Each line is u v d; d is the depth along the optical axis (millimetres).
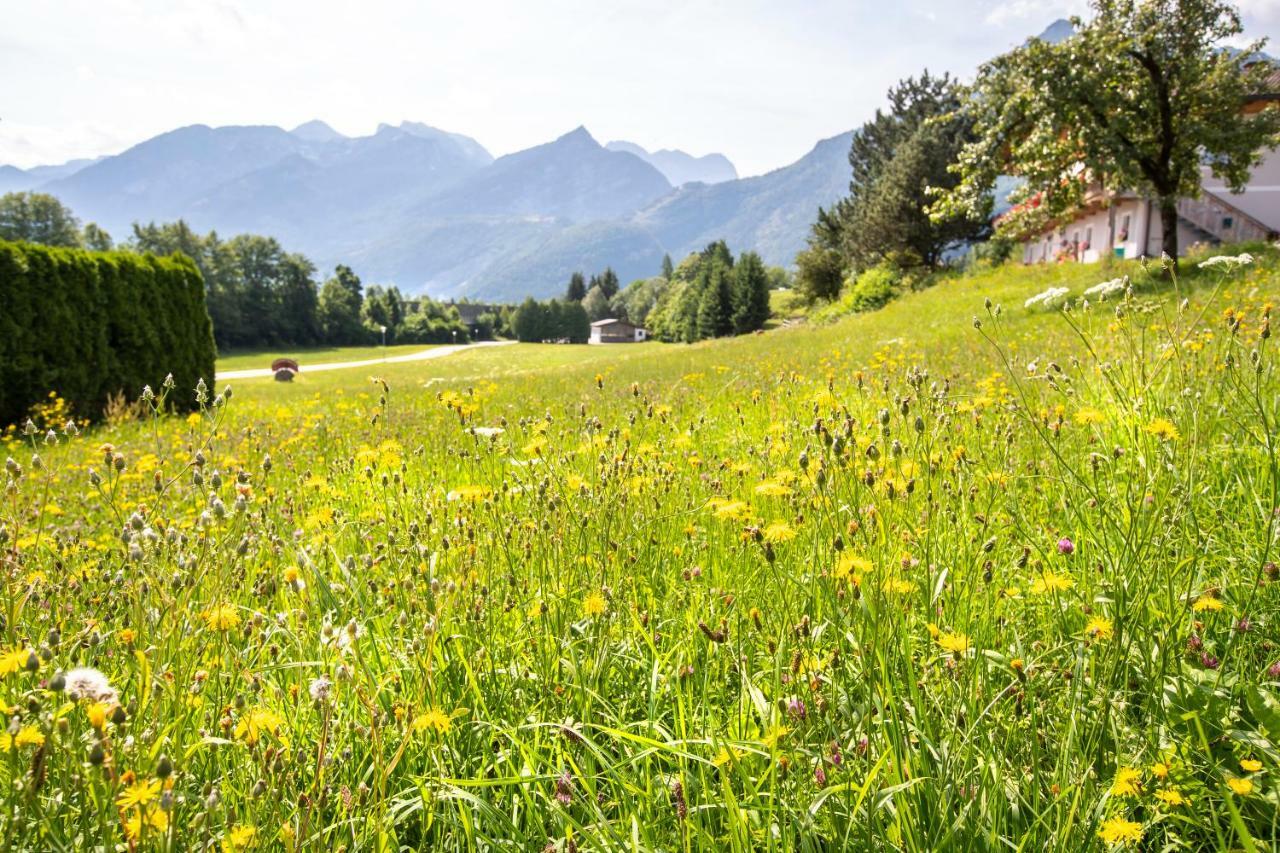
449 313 151125
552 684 2229
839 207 54469
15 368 13391
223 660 2057
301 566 2686
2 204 96188
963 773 1672
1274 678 1990
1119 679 2035
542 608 2504
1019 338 10898
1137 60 18078
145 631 1938
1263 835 1609
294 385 28625
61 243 97812
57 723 1488
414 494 3654
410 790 1822
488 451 4098
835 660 1958
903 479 2705
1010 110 18891
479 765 1997
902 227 41500
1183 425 3076
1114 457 2939
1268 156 27516
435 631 1928
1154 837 1628
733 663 2299
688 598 2729
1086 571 2543
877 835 1558
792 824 1609
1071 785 1624
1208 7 17234
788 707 1762
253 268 109250
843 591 2096
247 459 5469
